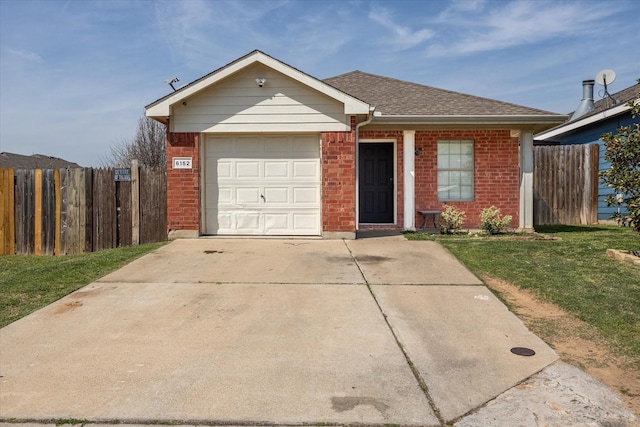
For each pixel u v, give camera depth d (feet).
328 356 14.49
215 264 26.17
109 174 34.27
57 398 12.06
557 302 19.30
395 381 12.84
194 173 33.68
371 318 17.83
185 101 33.53
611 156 25.40
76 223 34.40
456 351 14.84
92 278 23.54
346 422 10.88
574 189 46.75
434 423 10.85
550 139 61.62
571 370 13.46
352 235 33.63
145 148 78.33
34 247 34.73
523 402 11.72
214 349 15.07
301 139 34.53
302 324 17.24
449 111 37.99
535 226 44.34
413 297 20.36
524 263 25.53
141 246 32.12
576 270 23.91
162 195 34.55
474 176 40.68
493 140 40.45
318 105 33.50
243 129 33.71
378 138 40.52
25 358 14.56
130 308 19.15
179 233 33.83
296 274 24.03
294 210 34.76
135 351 14.98
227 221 34.88
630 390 12.30
